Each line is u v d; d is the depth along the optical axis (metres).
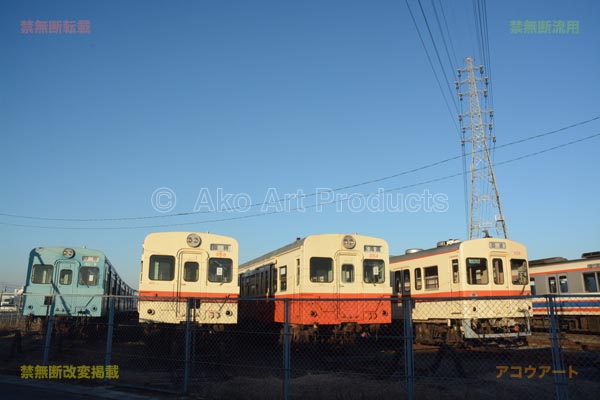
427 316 19.41
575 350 16.53
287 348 8.99
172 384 10.76
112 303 11.39
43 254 20.72
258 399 9.24
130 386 10.38
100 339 21.95
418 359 14.66
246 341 21.44
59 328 17.19
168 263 15.55
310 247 16.34
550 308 8.11
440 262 19.19
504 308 17.84
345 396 9.08
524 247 18.91
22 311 19.88
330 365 13.80
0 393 9.91
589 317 22.28
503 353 15.80
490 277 18.02
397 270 22.16
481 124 48.12
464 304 17.66
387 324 17.03
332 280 16.33
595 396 9.09
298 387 9.77
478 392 9.32
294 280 16.75
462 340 17.78
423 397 8.81
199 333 14.98
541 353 15.35
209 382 10.80
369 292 16.52
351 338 15.54
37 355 15.53
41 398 9.43
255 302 20.73
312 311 15.66
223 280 15.79
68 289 20.56
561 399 7.79
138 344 19.50
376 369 12.18
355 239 16.80
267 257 20.33
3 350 16.55
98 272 21.05
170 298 11.52
